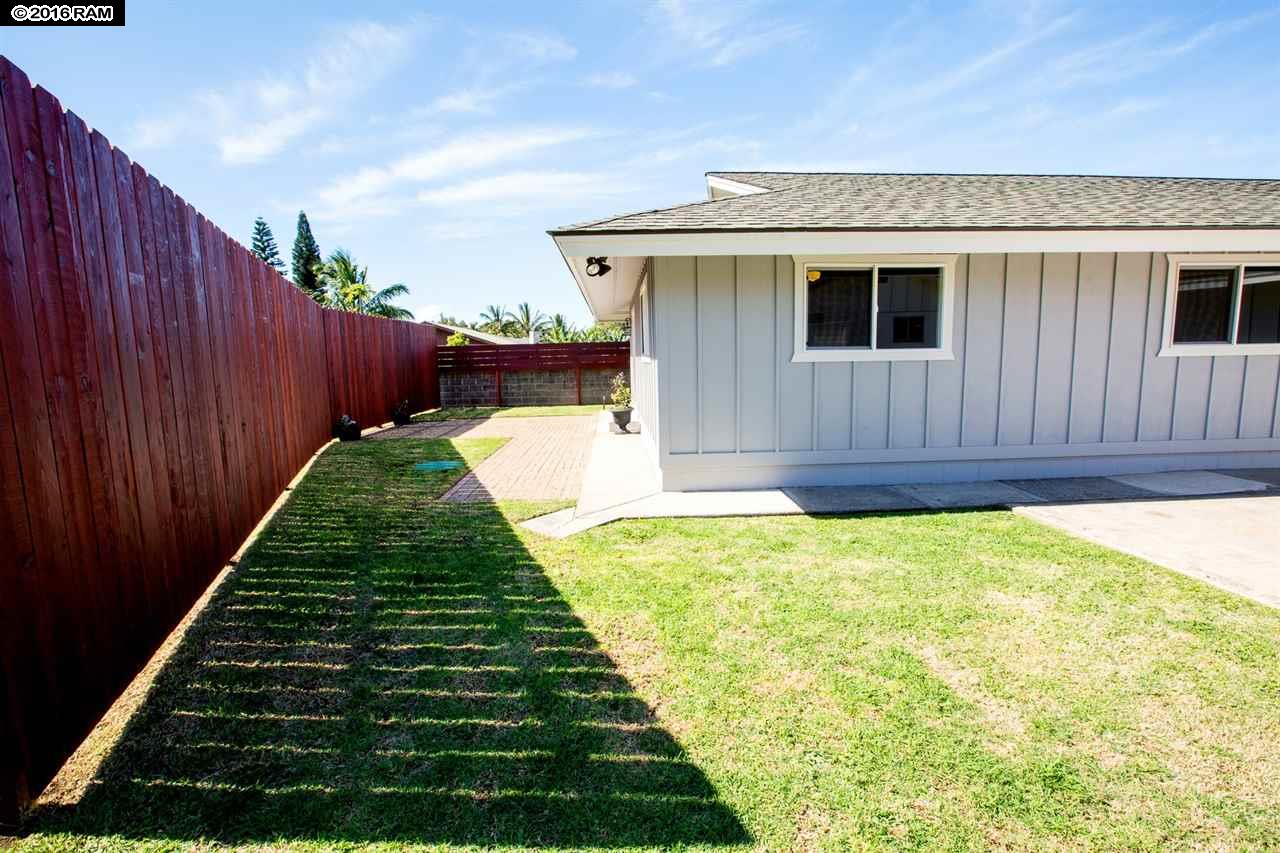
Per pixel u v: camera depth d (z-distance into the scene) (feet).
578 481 22.66
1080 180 28.30
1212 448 21.93
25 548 6.17
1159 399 21.49
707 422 20.42
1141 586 11.84
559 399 59.77
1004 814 6.25
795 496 19.45
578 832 6.13
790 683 8.70
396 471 25.00
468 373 59.67
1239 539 14.53
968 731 7.57
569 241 17.74
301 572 13.41
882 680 8.72
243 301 16.28
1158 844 5.85
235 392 14.87
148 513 9.17
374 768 7.13
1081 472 21.59
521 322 164.25
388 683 8.95
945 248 18.44
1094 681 8.61
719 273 19.85
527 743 7.53
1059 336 20.84
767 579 12.56
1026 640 9.80
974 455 21.12
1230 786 6.59
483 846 5.97
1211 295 21.24
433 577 13.01
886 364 20.54
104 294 8.10
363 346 40.24
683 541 15.16
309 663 9.57
